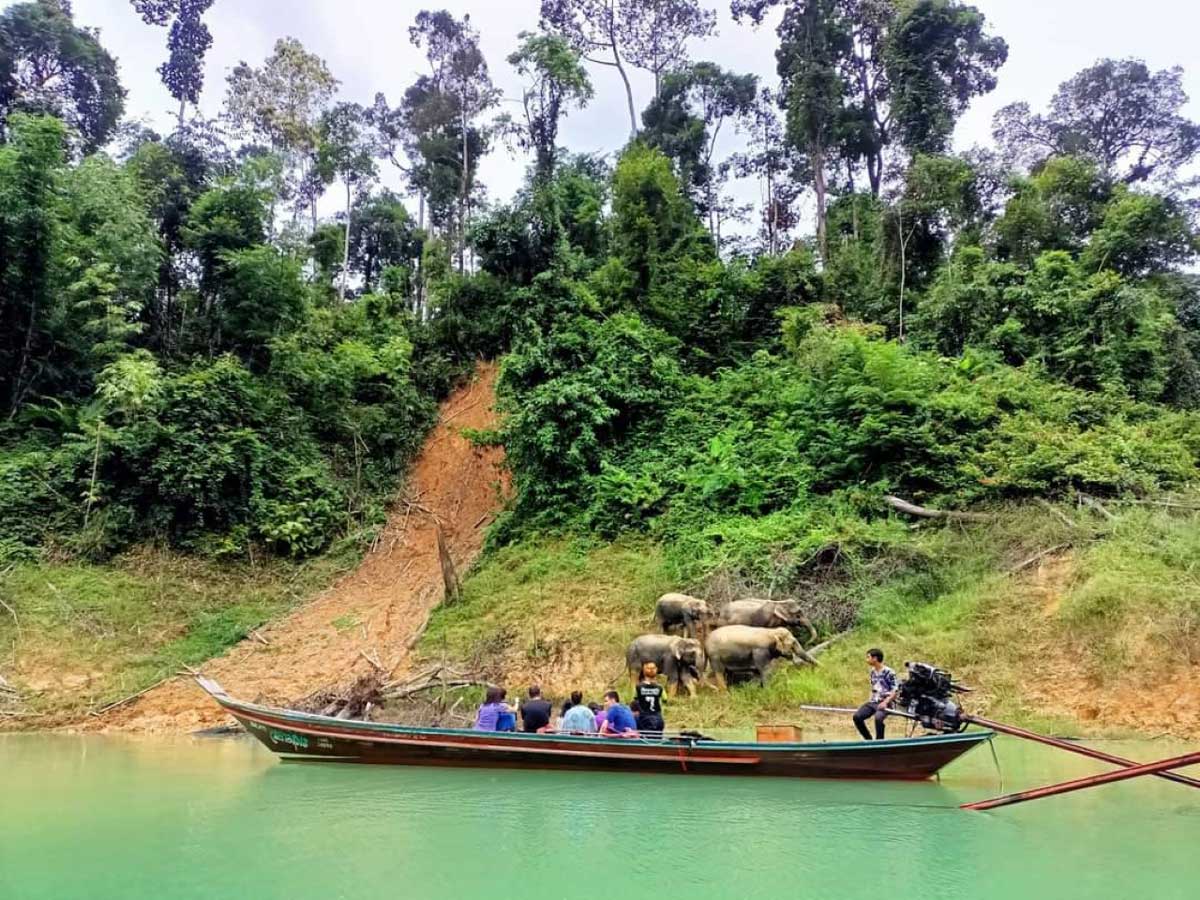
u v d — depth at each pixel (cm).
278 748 1105
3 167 2116
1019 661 1276
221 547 1970
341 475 2420
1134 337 2223
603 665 1504
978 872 646
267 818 825
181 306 2555
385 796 917
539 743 1009
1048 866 663
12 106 2956
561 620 1630
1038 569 1425
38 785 979
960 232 2809
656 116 3991
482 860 686
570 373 2123
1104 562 1341
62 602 1700
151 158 2745
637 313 2447
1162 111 3409
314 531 2148
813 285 2734
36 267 2148
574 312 2409
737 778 980
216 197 2580
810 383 2022
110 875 647
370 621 1822
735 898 590
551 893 606
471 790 943
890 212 2827
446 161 3931
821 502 1727
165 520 1941
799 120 3500
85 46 3212
